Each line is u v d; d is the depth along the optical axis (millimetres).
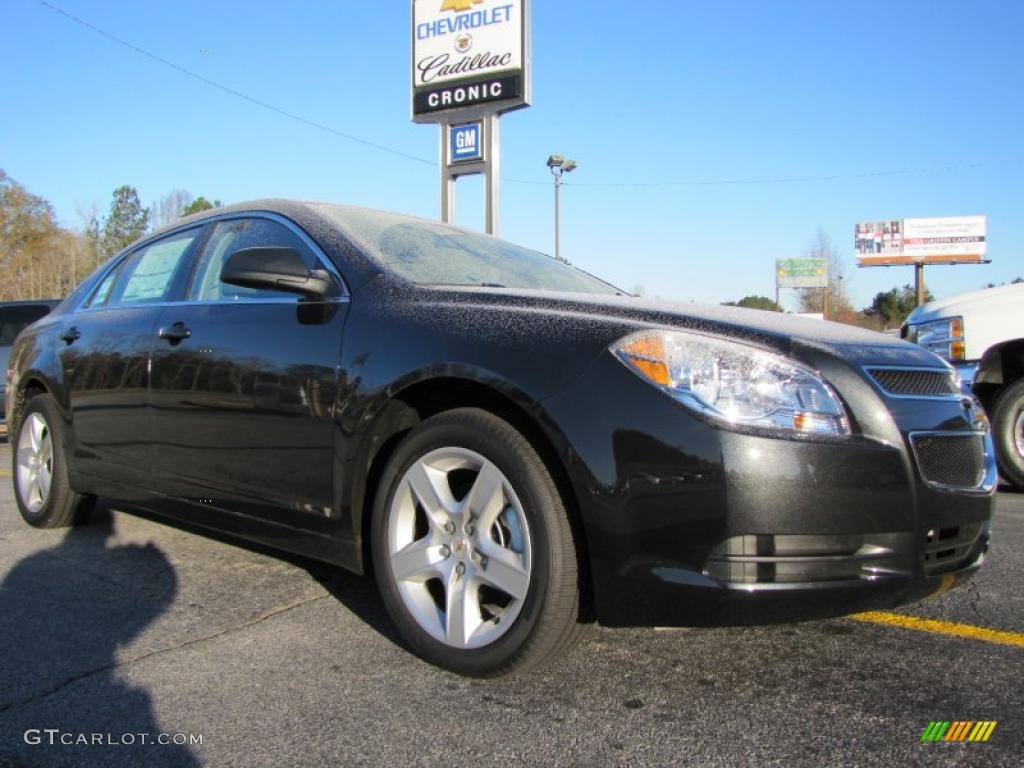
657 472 2148
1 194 53094
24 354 4578
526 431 2432
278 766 1990
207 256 3672
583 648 2713
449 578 2490
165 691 2389
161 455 3506
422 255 3299
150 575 3523
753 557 2096
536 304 2621
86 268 57781
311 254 3201
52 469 4258
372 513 2715
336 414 2773
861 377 2279
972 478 2463
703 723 2195
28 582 3436
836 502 2125
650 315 2443
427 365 2559
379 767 1985
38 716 2236
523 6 13367
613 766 1982
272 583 3410
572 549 2295
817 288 54625
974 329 6117
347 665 2576
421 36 14289
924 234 57906
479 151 13805
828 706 2295
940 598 3254
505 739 2111
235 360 3150
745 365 2213
